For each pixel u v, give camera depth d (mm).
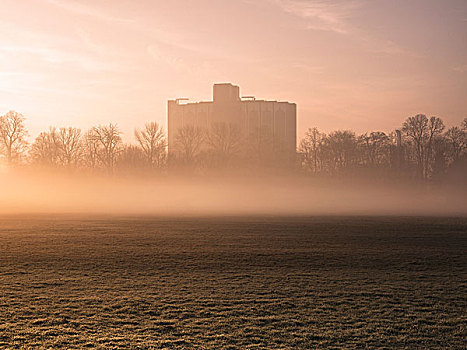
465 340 12422
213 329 13211
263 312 14836
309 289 17859
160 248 27984
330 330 13156
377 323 13789
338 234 35406
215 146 106500
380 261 23953
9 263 22812
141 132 105000
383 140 114438
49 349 11602
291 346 11953
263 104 158625
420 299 16422
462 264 23188
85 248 27797
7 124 99750
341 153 114312
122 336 12586
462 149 102000
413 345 12047
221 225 42531
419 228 39906
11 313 14539
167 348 11758
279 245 29453
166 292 17297
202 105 160250
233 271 21266
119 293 17078
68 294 16875
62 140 109438
